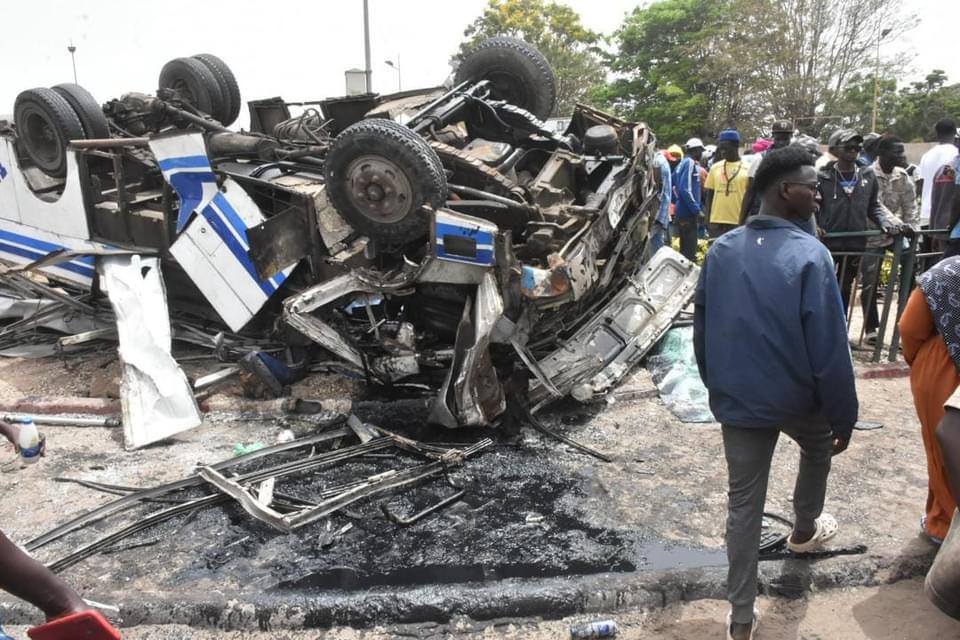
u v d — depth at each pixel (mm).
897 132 44562
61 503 4262
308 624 3162
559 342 5734
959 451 1801
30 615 3195
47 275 7227
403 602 3193
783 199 2709
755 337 2617
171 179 5906
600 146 6039
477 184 5414
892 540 3580
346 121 7020
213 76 7715
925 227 7953
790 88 35688
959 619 1878
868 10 34812
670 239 10664
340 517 4066
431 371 5672
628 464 4613
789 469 4391
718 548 3646
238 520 4039
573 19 45875
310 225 5480
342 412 5512
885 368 5992
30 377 6391
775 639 2973
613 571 3461
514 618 3170
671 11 41500
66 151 6516
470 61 6984
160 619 3189
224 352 6090
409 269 5020
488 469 4613
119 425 5395
